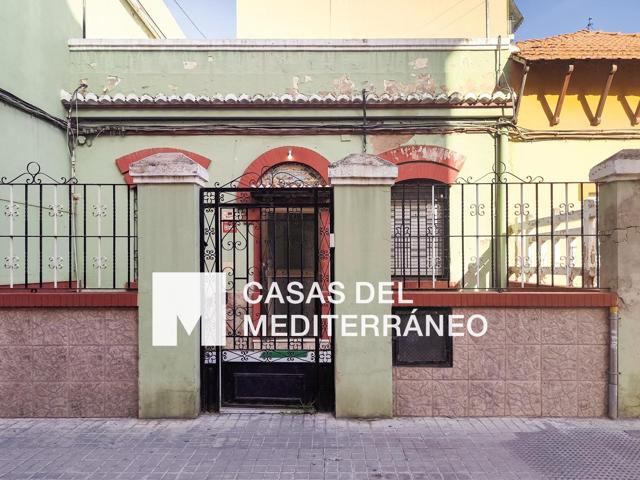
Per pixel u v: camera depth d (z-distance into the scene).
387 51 8.06
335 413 4.80
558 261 6.56
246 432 4.47
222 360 5.00
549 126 8.48
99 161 7.77
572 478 3.65
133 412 4.86
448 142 7.86
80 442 4.27
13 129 6.44
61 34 7.75
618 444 4.21
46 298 4.78
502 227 7.74
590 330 4.84
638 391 4.74
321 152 7.85
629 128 8.43
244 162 7.82
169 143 7.83
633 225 4.75
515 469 3.77
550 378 4.84
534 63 8.02
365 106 7.67
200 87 8.03
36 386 4.84
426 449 4.11
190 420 4.77
